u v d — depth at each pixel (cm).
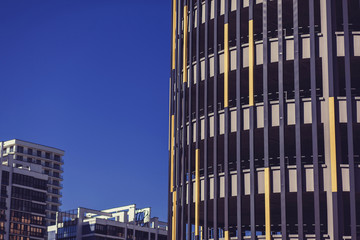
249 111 5325
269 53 5353
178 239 5691
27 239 17025
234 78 5681
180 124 5997
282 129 5122
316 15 5516
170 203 6138
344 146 5678
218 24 5903
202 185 5556
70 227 17138
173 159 6122
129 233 17462
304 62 5250
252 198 5138
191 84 5872
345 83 5291
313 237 4891
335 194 4872
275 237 4997
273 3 5456
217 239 5297
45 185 18012
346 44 5162
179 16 6319
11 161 17388
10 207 16812
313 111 5059
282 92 5200
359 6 5472
